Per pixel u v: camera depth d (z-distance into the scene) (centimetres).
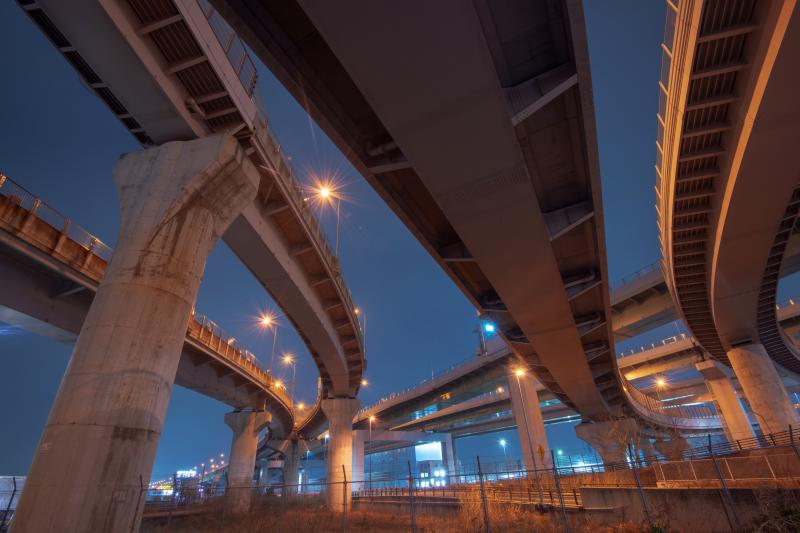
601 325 3058
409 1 896
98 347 1122
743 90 1605
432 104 1127
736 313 3441
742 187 1942
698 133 1809
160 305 1217
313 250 2586
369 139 1498
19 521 952
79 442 1016
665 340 7206
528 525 1869
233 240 2117
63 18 1184
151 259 1257
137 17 1262
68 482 980
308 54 1249
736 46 1502
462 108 1141
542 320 2603
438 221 2012
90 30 1209
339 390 4681
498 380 6494
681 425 7925
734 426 5572
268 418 4588
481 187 1420
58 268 1766
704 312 3719
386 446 10119
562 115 1438
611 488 1973
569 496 2677
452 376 6812
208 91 1504
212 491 4103
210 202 1440
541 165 1652
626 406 6062
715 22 1435
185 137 1534
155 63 1338
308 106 1344
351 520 2791
